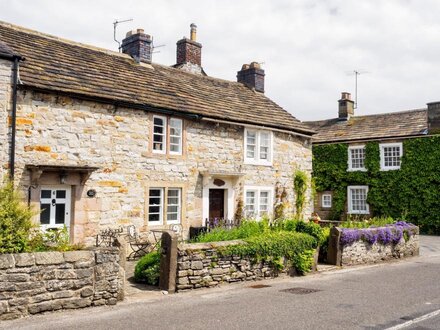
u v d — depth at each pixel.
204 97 17.33
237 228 12.25
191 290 9.41
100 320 6.93
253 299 8.67
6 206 7.39
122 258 8.55
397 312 7.77
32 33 14.75
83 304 7.63
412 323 7.05
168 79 17.12
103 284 7.89
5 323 6.62
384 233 15.10
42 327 6.46
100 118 13.09
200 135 15.80
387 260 15.30
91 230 12.64
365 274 12.12
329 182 27.80
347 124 29.25
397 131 25.64
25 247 7.37
